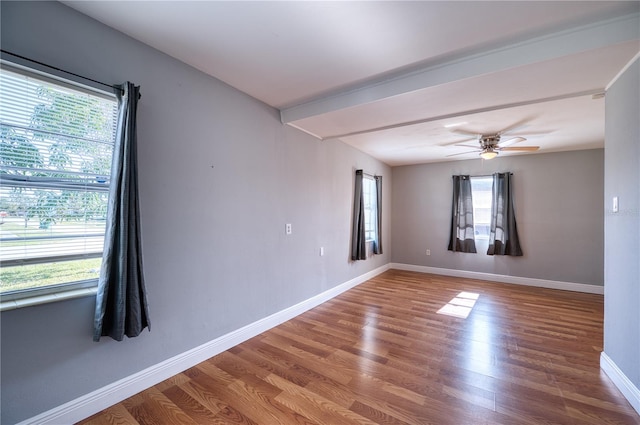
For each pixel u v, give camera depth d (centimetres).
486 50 202
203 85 233
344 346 260
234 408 178
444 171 576
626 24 165
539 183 488
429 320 324
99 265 177
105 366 176
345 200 447
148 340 198
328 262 405
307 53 206
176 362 214
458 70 214
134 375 190
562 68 196
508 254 500
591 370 221
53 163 158
